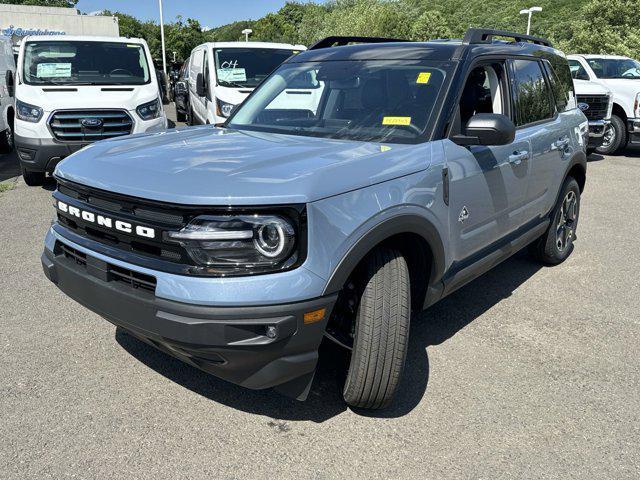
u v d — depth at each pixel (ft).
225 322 7.64
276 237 7.72
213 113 30.58
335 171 8.52
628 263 17.94
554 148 15.08
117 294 8.41
